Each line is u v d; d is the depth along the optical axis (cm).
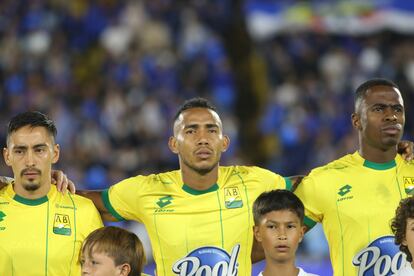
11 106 4128
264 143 4116
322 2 4612
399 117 1644
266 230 1560
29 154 1584
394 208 1656
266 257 1575
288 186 1706
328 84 4375
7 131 1622
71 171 3756
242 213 1655
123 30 4616
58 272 1617
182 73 4388
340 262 1666
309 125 4128
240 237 1644
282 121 4144
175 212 1653
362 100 1670
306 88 4338
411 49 4553
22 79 4309
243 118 4169
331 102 4269
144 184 1689
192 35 4553
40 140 1591
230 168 1717
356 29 4575
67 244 1625
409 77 4488
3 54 4466
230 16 4325
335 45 4591
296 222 1559
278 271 1566
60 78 4338
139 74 4328
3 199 1644
